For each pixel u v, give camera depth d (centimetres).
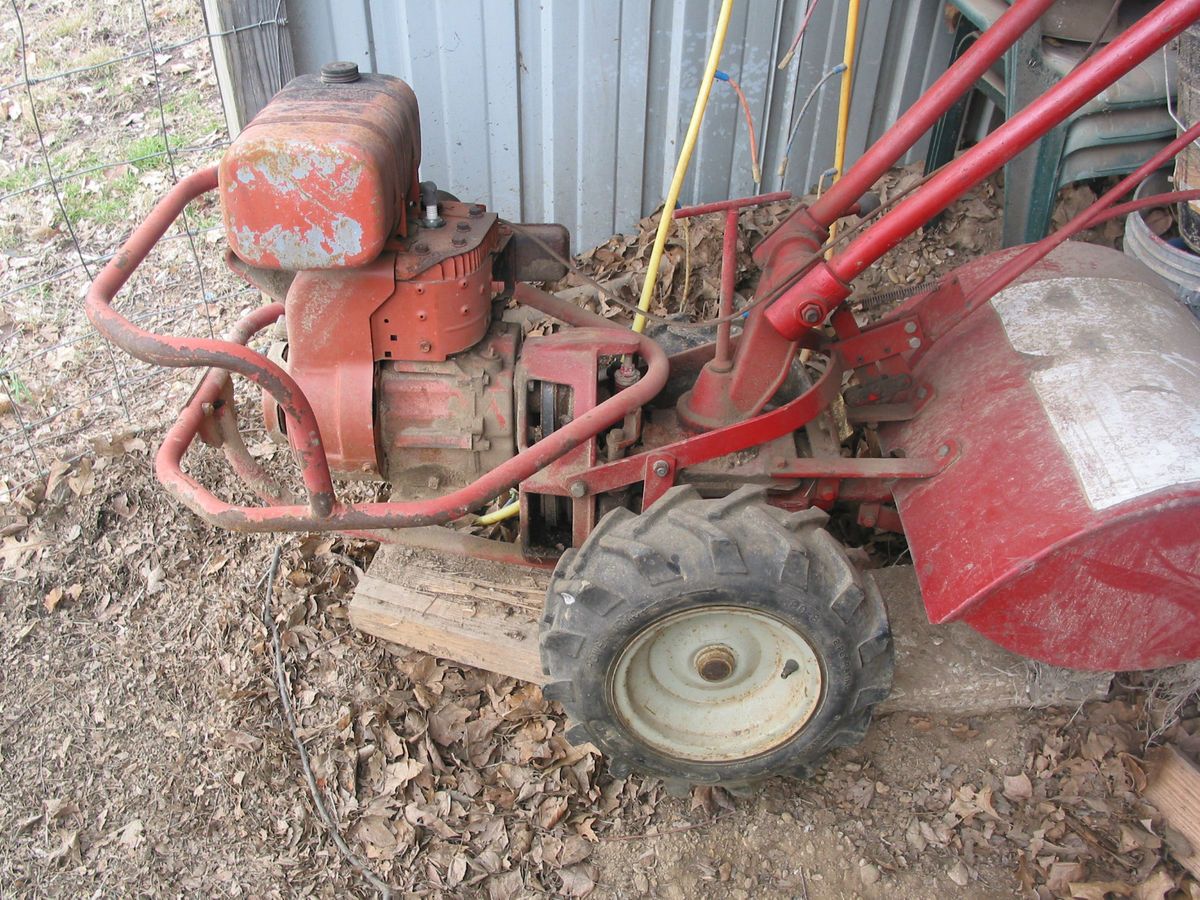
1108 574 248
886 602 322
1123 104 361
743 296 467
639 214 501
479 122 457
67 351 448
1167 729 306
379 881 281
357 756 306
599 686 263
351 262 254
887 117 504
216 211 530
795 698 277
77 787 304
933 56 483
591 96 457
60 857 288
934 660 308
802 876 284
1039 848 285
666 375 287
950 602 256
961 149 515
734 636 271
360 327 273
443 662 333
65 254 502
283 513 258
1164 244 361
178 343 226
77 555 364
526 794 300
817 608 253
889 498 304
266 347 445
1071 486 250
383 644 336
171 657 336
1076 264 326
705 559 252
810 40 462
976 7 411
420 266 265
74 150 569
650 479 285
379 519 257
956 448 280
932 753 307
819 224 291
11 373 437
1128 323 295
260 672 329
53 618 347
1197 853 279
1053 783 299
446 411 287
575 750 310
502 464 266
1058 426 264
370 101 267
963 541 262
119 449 393
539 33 436
